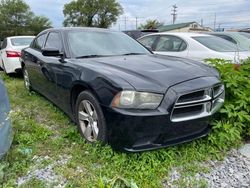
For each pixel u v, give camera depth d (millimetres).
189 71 3199
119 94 2777
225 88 3693
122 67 3217
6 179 2654
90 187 2570
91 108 3268
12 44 8305
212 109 3191
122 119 2738
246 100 3637
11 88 6559
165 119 2770
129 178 2701
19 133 3596
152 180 2709
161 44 6887
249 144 3623
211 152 3266
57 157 3113
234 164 3119
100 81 2990
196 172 2920
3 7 53594
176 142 2973
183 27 40125
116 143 2887
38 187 2574
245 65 4246
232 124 3553
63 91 3814
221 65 3992
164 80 2910
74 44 4031
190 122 2947
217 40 6562
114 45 4242
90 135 3334
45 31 5230
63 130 3852
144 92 2746
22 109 4820
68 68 3615
